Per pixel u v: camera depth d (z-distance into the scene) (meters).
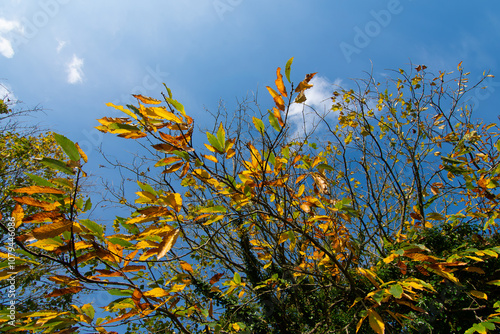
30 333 1.20
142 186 1.10
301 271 2.36
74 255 0.97
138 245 1.08
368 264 3.19
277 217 1.64
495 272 2.22
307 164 1.75
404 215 3.66
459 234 2.79
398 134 4.01
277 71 1.28
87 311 1.16
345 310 2.94
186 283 1.42
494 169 1.95
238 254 4.15
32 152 5.45
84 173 0.94
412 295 1.37
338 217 1.88
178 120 1.14
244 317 3.31
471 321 2.30
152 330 2.60
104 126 1.16
